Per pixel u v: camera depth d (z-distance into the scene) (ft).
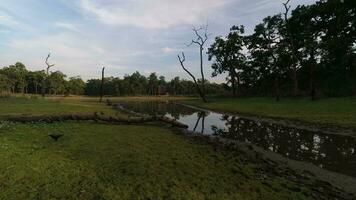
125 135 48.34
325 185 26.91
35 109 88.89
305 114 74.79
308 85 158.71
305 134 53.26
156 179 26.05
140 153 35.42
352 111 71.10
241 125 68.44
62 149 35.88
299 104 96.27
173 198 22.00
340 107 79.05
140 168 29.07
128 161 31.48
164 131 55.16
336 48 132.05
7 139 40.37
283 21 152.15
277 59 167.53
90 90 405.59
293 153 39.68
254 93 191.01
